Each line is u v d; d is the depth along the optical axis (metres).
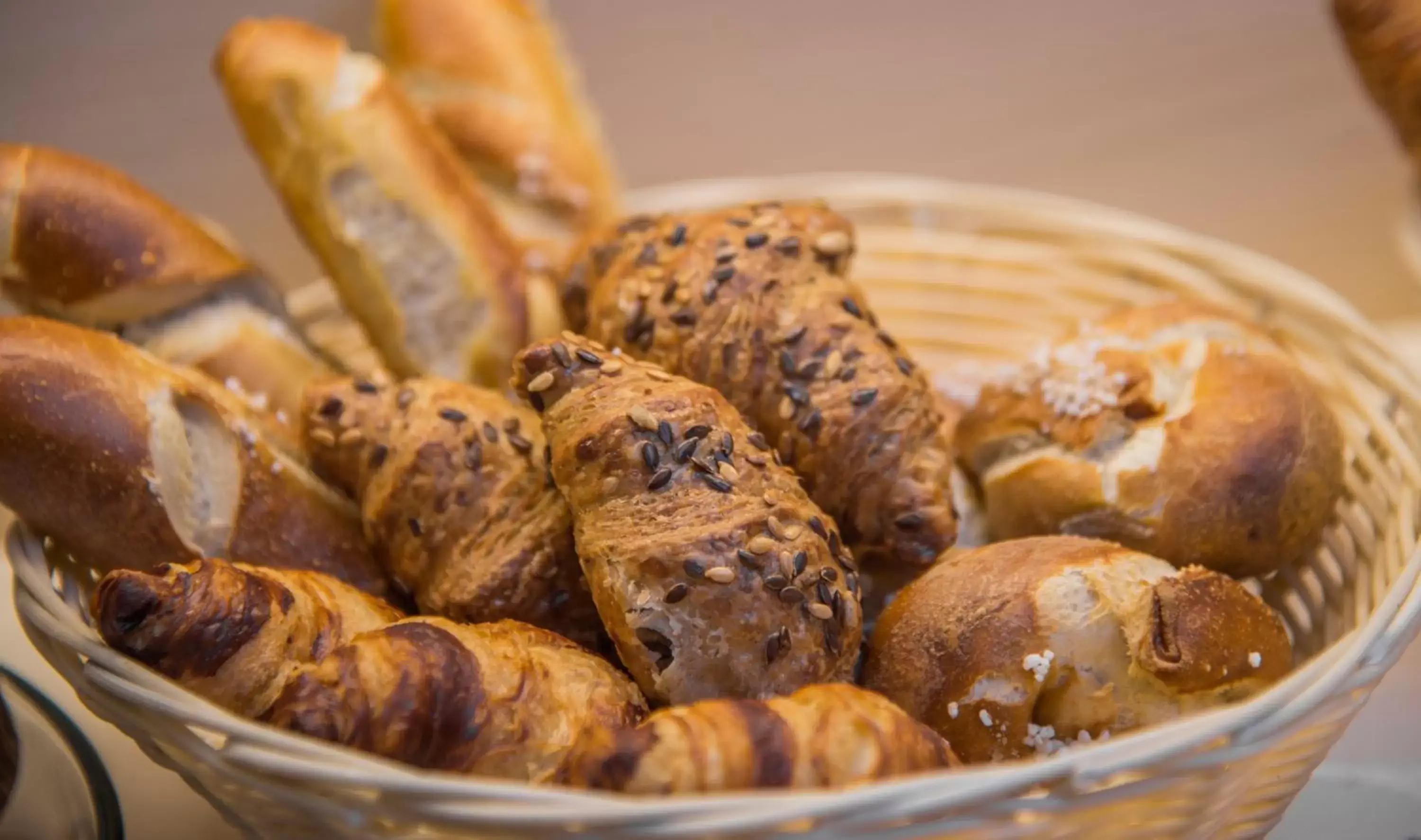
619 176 0.66
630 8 0.62
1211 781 0.39
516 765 0.40
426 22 0.58
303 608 0.43
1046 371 0.49
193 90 0.60
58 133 0.59
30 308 0.51
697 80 0.64
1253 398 0.47
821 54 0.64
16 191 0.49
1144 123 0.67
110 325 0.50
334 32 0.61
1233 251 0.54
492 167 0.57
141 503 0.45
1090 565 0.44
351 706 0.39
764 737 0.38
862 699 0.40
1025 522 0.49
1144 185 0.70
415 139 0.52
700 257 0.47
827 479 0.46
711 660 0.42
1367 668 0.40
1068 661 0.43
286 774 0.38
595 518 0.43
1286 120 0.67
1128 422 0.48
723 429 0.43
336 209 0.51
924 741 0.39
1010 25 0.64
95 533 0.46
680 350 0.47
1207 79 0.66
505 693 0.41
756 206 0.49
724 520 0.42
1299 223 0.71
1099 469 0.48
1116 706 0.43
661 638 0.42
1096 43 0.64
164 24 0.58
